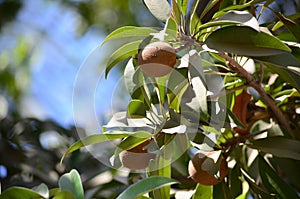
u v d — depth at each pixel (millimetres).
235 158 1348
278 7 1817
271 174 1339
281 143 1247
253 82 1233
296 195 1320
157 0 1150
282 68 1181
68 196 1047
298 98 1411
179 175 1467
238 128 1270
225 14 1109
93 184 1686
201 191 1271
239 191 1329
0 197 1078
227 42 1101
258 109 1397
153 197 1207
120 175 1638
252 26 1067
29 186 1860
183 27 1138
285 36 1345
